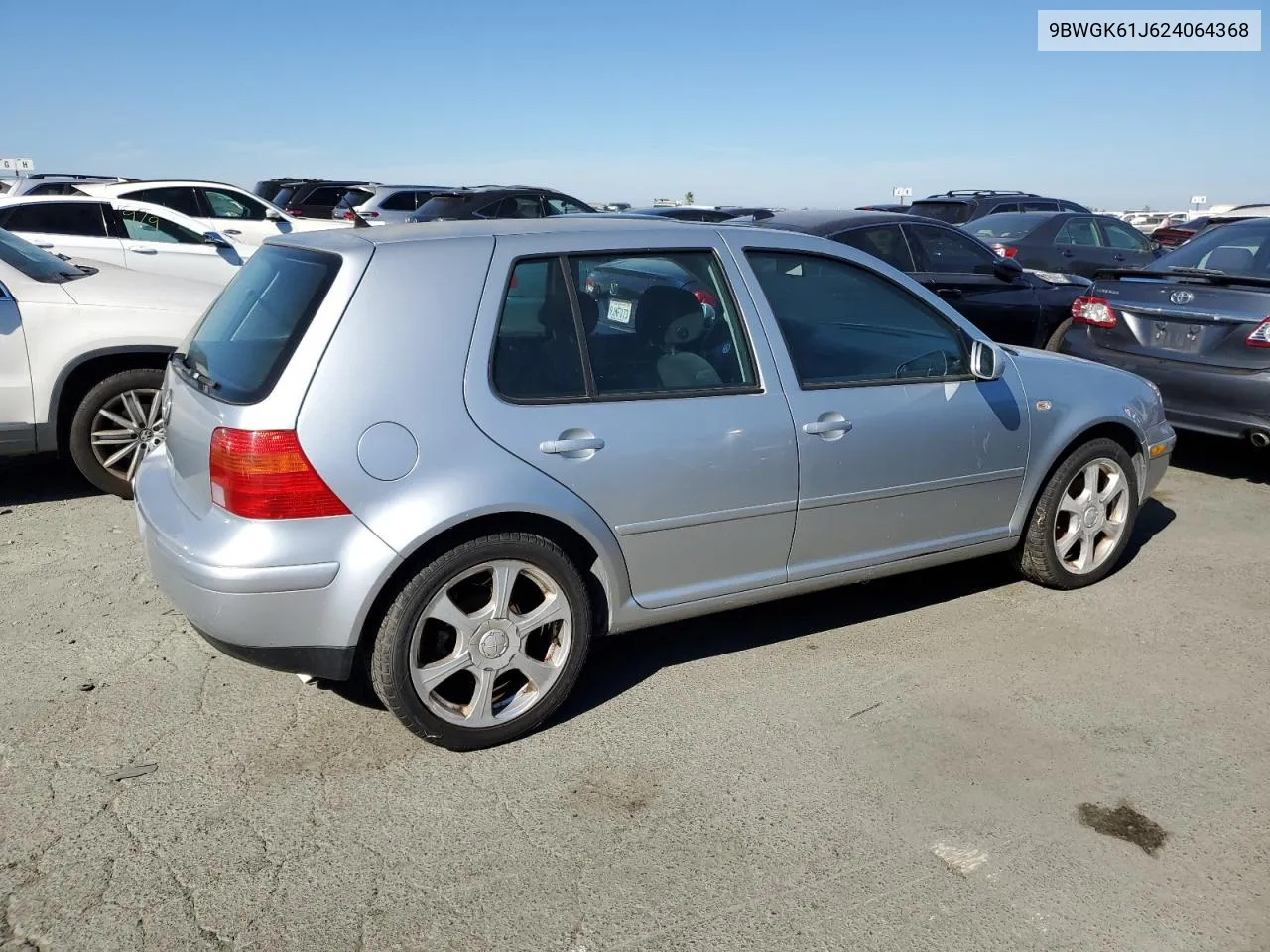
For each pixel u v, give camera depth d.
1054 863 2.95
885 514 4.14
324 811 3.13
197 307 5.92
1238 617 4.63
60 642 4.18
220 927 2.64
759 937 2.65
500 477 3.29
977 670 4.09
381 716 3.69
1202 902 2.80
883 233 8.17
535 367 3.45
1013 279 8.52
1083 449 4.69
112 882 2.80
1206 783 3.35
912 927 2.69
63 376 5.64
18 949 2.55
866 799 3.23
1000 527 4.54
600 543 3.51
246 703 3.75
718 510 3.71
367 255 3.31
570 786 3.29
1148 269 7.02
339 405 3.15
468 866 2.90
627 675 4.03
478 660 3.40
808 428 3.85
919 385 4.17
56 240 9.37
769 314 3.88
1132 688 3.97
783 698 3.86
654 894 2.80
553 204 16.34
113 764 3.35
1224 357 6.32
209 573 3.12
